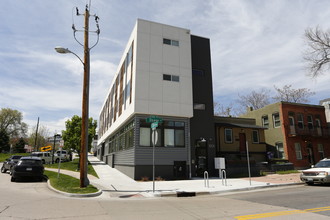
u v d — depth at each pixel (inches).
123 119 830.5
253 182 593.9
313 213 276.4
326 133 1113.4
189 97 741.9
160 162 677.3
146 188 501.4
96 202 357.1
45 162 1257.4
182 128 731.4
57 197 387.2
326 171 534.9
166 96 710.5
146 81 694.5
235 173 783.1
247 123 1066.1
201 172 737.6
